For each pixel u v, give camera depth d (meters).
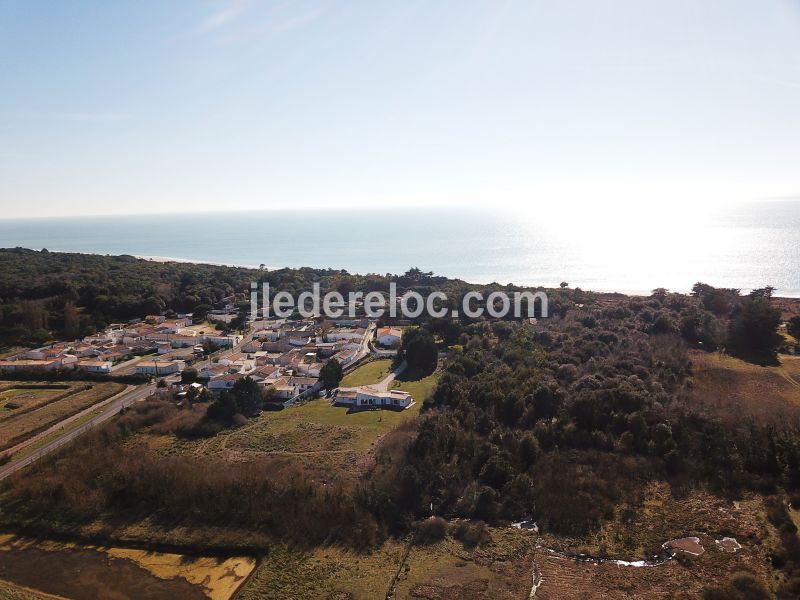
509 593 47.44
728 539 53.88
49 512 61.41
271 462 70.00
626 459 66.81
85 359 115.94
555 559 52.38
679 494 61.81
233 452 74.44
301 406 95.31
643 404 74.88
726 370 93.44
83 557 54.88
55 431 81.81
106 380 106.69
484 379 89.69
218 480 63.09
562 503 60.16
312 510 59.47
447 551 54.09
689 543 53.59
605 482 63.03
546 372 91.19
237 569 53.12
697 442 68.12
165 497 62.47
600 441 70.31
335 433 80.81
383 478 63.41
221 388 102.19
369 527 57.31
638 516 58.41
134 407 88.75
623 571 50.19
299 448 75.38
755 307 110.00
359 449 74.69
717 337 109.88
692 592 46.78
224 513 60.34
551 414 77.44
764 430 67.38
